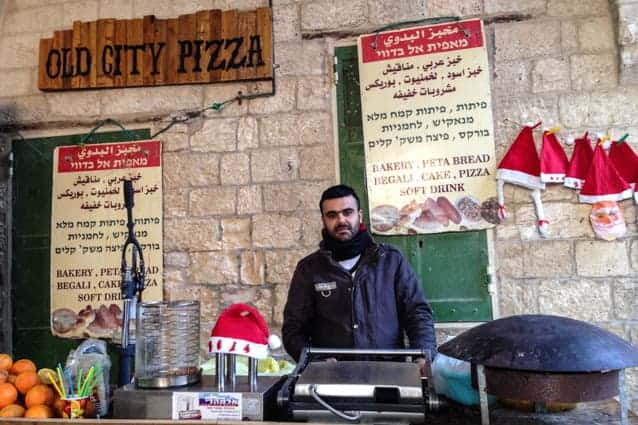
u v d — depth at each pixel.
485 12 2.95
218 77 3.15
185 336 1.46
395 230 2.91
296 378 1.39
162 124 3.22
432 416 1.40
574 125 2.81
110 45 3.28
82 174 3.25
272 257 3.03
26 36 3.43
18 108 3.37
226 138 3.15
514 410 1.43
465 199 2.86
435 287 2.86
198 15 3.21
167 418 1.34
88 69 3.29
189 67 3.18
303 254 3.00
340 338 2.29
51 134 3.32
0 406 1.54
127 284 1.68
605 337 1.28
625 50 2.76
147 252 3.13
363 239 2.39
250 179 3.10
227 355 1.48
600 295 2.71
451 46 2.95
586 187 2.74
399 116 2.96
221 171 3.13
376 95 3.00
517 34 2.91
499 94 2.90
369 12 3.07
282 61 3.13
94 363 1.59
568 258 2.76
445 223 2.87
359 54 3.04
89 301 3.16
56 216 3.24
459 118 2.90
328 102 3.07
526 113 2.86
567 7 2.89
